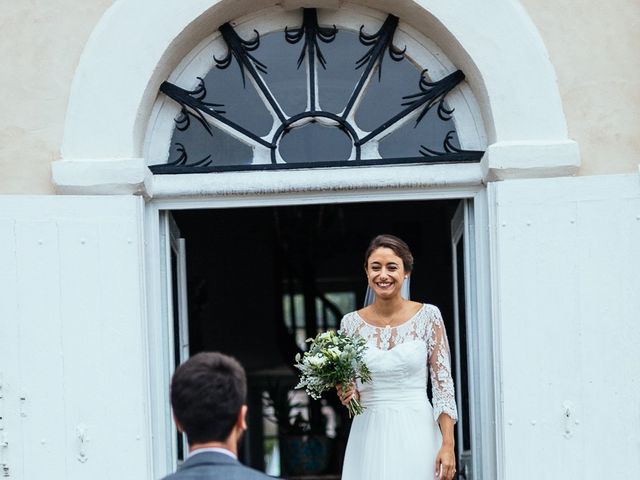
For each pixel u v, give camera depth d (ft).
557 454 15.78
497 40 16.26
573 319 15.85
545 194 15.97
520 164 16.03
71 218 16.10
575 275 15.88
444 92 16.89
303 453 30.76
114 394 15.97
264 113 17.10
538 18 16.30
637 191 15.84
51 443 15.92
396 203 30.81
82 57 16.43
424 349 16.15
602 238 15.87
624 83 16.21
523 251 15.97
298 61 17.16
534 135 16.19
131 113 16.37
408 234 30.60
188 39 16.75
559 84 16.22
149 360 16.72
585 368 15.80
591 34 16.26
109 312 16.06
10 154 16.44
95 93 16.38
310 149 17.06
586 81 16.22
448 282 29.37
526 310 15.92
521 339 15.90
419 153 16.98
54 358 15.98
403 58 17.10
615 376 15.76
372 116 17.06
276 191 16.89
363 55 17.12
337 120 17.01
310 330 33.76
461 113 17.02
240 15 17.07
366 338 16.26
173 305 17.78
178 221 26.40
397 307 16.33
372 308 16.48
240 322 35.14
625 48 16.24
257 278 34.94
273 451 39.11
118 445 15.94
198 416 9.52
